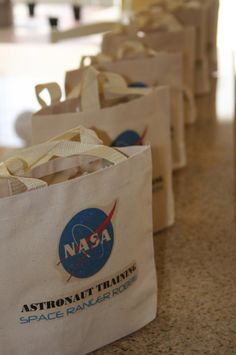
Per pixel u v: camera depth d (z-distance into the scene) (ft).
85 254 2.14
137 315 2.42
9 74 8.34
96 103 3.06
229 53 8.68
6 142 4.87
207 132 5.16
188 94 5.19
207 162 4.49
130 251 2.30
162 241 3.29
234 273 2.94
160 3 5.97
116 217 2.20
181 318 2.56
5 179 2.18
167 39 4.98
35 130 2.87
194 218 3.57
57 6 8.80
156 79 3.91
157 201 3.34
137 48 4.02
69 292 2.13
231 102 6.04
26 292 2.05
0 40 6.21
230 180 4.14
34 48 10.03
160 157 3.30
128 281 2.32
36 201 1.98
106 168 2.13
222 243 3.26
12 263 2.00
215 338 2.43
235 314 2.59
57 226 2.04
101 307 2.26
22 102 6.72
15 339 2.08
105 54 4.25
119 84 3.29
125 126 3.07
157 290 2.73
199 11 5.88
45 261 2.05
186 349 2.36
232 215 3.60
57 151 2.23
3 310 2.03
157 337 2.43
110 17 7.34
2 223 1.94
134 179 2.23
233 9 15.65
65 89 3.39
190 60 5.17
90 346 2.29
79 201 2.07
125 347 2.36
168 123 3.35
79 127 2.34
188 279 2.88
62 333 2.16
